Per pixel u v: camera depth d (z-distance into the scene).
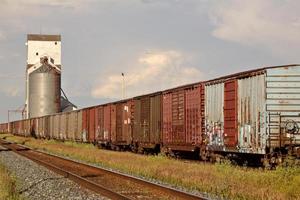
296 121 25.11
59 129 84.56
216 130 30.38
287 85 25.14
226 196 17.48
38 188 20.92
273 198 16.09
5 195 17.05
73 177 24.31
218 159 30.34
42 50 146.62
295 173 20.22
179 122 36.06
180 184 21.69
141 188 20.30
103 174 26.80
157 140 40.53
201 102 32.53
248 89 26.75
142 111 44.62
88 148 58.12
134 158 36.72
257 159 29.00
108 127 55.91
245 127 26.94
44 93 135.12
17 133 146.25
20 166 33.12
